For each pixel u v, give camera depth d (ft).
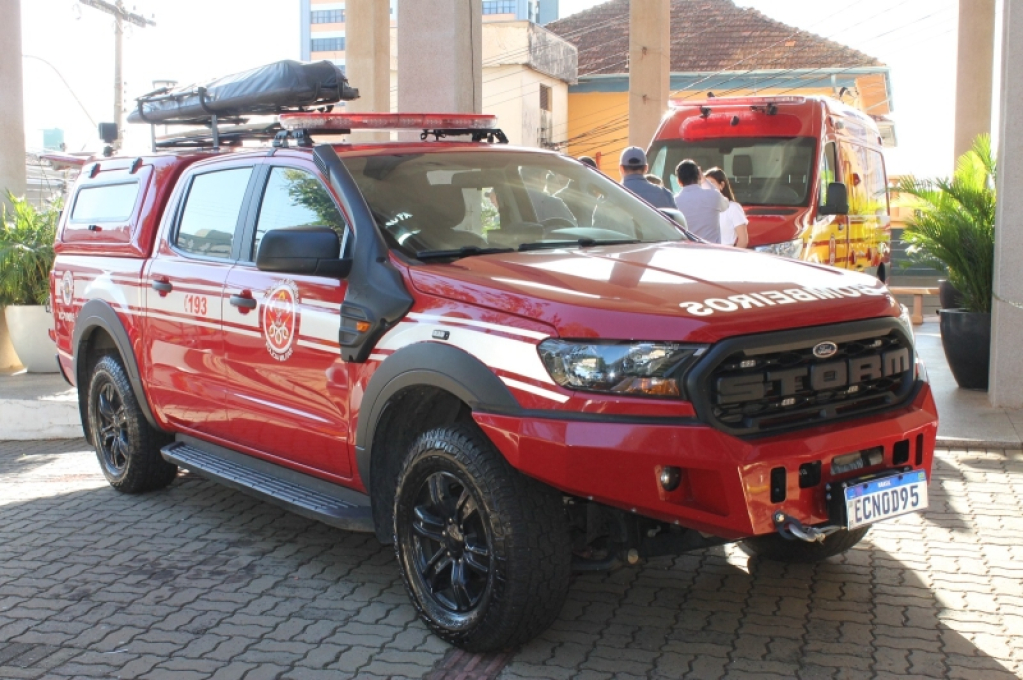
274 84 18.67
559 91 119.24
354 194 15.25
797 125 35.99
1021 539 17.06
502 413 12.42
